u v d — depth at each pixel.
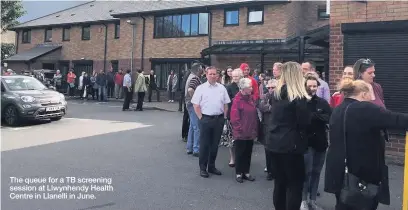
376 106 3.29
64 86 27.62
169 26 23.05
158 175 6.39
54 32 29.20
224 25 20.83
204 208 4.88
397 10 7.06
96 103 21.09
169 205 4.98
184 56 22.33
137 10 23.97
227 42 20.45
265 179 6.25
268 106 5.85
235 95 6.68
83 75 23.58
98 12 28.62
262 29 19.56
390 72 7.12
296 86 4.05
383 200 3.43
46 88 13.59
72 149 8.37
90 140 9.46
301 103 3.98
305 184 4.86
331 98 5.79
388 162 7.05
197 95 6.38
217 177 6.35
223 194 5.46
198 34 21.91
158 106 18.48
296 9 20.14
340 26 7.72
